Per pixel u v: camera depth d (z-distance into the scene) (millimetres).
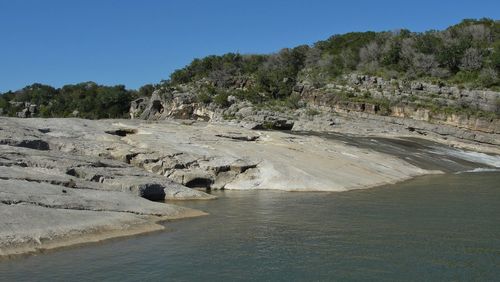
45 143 30656
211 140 37781
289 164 34531
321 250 16797
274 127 74875
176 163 32031
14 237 15891
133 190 25391
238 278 14008
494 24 104938
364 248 17031
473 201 27125
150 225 19922
